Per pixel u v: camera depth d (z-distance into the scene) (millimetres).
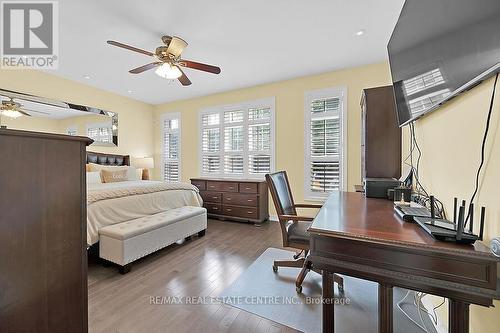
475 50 884
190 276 2211
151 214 3078
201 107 5090
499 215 897
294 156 4121
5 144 778
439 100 1201
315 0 2078
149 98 5191
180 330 1506
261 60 3309
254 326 1548
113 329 1505
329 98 3799
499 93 896
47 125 3693
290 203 2418
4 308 772
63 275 943
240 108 4621
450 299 792
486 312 1021
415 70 1489
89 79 3982
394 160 2447
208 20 2355
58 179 931
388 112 2469
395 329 1518
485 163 993
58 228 928
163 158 5652
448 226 945
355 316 1646
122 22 2367
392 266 871
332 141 3832
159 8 2160
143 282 2100
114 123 4777
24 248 823
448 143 1360
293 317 1637
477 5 865
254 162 4527
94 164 4180
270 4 2125
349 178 3682
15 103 3355
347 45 2885
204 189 4578
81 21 2346
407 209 1255
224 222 4270
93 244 2396
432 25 1237
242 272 2293
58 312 924
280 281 2125
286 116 4172
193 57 3193
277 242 3162
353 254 940
